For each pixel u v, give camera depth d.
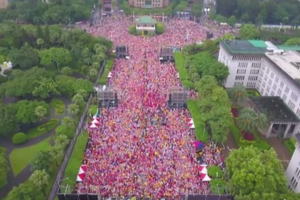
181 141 121.69
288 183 102.69
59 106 146.50
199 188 99.50
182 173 105.62
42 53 179.75
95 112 137.88
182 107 147.62
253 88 174.50
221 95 130.62
